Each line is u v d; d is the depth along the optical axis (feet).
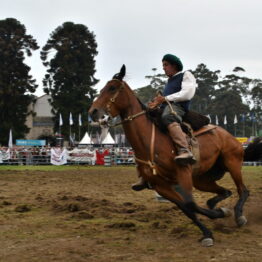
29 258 19.25
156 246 21.18
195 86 24.08
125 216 29.73
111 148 116.37
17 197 40.52
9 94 199.52
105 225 26.30
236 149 26.35
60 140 161.89
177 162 21.71
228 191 27.68
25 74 206.80
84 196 41.37
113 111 22.63
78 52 209.15
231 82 302.45
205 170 24.77
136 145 22.81
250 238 22.93
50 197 40.50
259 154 28.76
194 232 24.32
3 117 202.18
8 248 20.99
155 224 25.99
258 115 301.84
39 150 114.32
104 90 22.71
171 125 22.45
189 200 21.90
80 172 78.89
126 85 23.00
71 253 19.98
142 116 22.95
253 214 29.84
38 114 262.26
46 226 26.30
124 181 59.31
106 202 35.86
